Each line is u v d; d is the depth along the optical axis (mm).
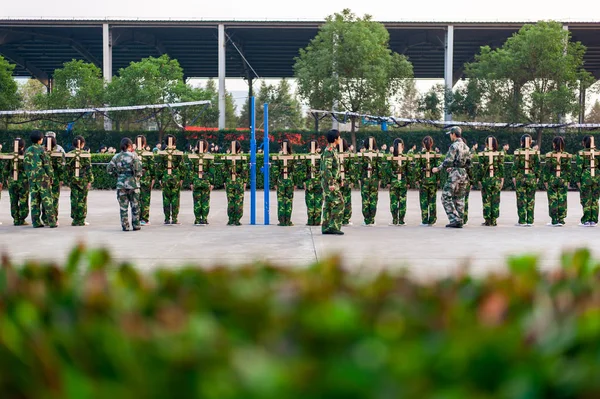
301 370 1210
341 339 1476
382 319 1544
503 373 1312
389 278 2139
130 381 1307
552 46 36688
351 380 1183
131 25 41406
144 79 38562
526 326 1620
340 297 1897
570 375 1311
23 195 12703
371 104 37125
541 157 13070
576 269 2525
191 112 40062
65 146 38031
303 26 41219
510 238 10570
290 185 12656
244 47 50281
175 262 8023
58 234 11086
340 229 11086
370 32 37688
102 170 25578
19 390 1312
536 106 37312
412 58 54188
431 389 1243
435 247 9398
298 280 2150
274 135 38250
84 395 1227
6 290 2025
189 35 47406
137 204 11727
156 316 1704
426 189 12859
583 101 46094
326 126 55719
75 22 41125
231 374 1206
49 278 2287
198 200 12883
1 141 38562
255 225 12812
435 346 1396
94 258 2498
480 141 38281
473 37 46094
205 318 1667
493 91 38594
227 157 12750
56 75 40094
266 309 1732
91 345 1423
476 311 1769
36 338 1432
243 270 2412
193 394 1255
